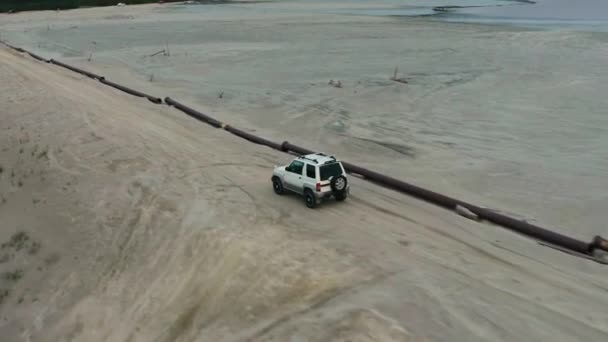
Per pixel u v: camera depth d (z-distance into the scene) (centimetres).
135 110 3394
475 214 1791
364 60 5016
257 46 6100
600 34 6038
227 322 1310
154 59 5528
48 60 5619
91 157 2406
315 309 1246
